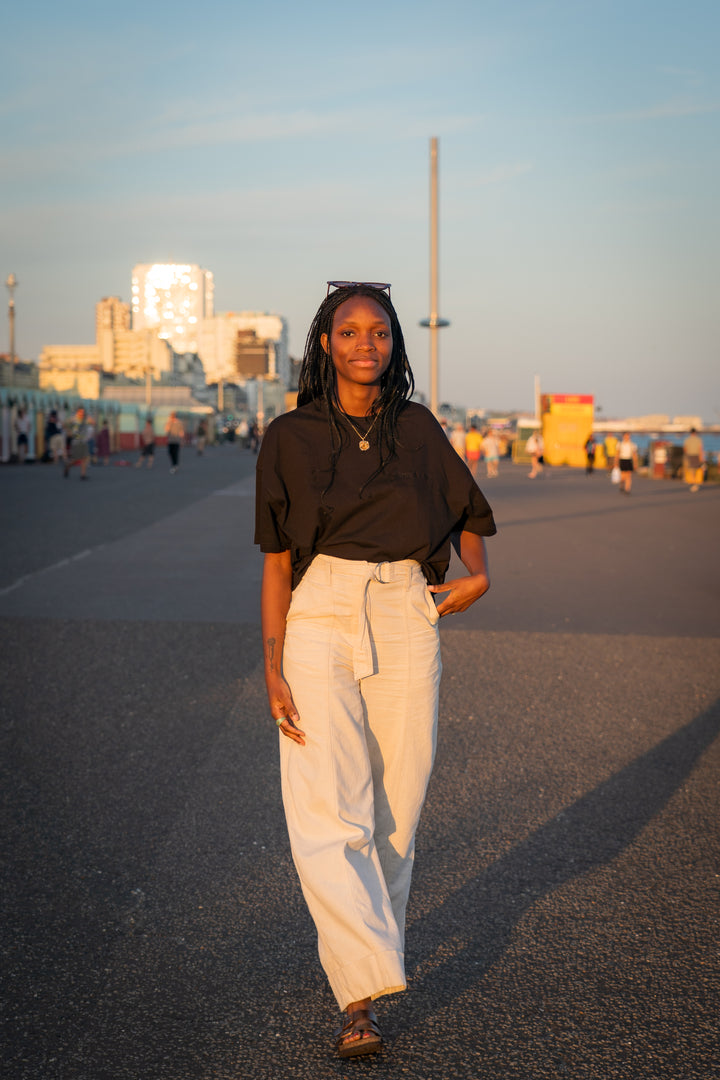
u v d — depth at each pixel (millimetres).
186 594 8977
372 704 2438
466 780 4363
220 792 4199
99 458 37219
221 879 3389
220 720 5219
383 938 2281
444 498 2484
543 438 48688
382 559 2391
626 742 4910
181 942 2969
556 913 3152
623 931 3039
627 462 25922
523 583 10117
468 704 5547
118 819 3902
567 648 6973
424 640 2430
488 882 3375
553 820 3920
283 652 2443
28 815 3936
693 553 12930
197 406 95438
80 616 7883
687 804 4094
